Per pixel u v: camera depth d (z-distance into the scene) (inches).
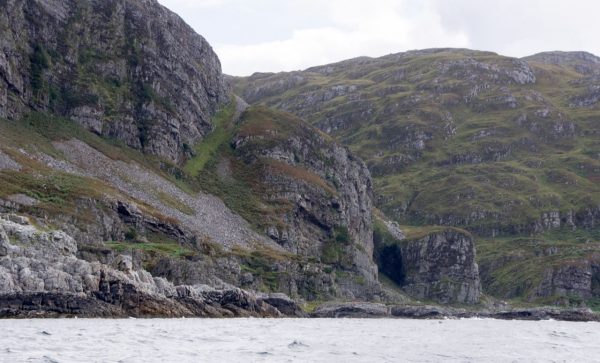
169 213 7711.6
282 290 7283.5
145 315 4820.4
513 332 5007.4
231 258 7258.9
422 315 7775.6
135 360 2536.9
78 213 6501.0
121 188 7721.5
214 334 3678.6
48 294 4340.6
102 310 4549.7
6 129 7623.0
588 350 3614.7
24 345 2810.0
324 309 7170.3
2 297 4217.5
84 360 2484.0
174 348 2942.9
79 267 4635.8
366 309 7401.6
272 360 2709.2
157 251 6358.3
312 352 3041.3
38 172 6968.5
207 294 5605.3
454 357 3073.3
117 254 5900.6
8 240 4579.2
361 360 2829.7
